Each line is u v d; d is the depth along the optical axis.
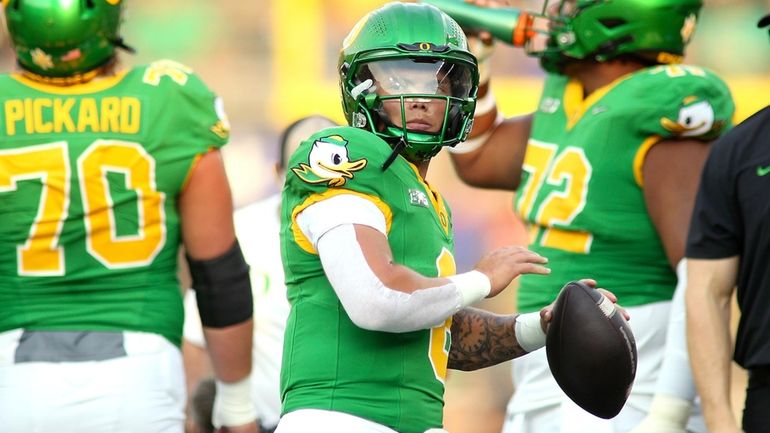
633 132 15.37
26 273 12.81
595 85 16.20
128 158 12.88
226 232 13.55
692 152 15.35
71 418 12.52
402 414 10.59
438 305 10.23
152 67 13.27
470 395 31.62
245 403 14.24
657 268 15.62
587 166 15.60
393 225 10.55
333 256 10.16
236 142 36.62
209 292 13.67
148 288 13.12
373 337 10.58
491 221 35.16
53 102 12.86
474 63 11.09
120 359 12.78
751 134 13.02
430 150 10.95
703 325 13.34
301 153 10.63
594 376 10.80
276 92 37.22
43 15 12.58
